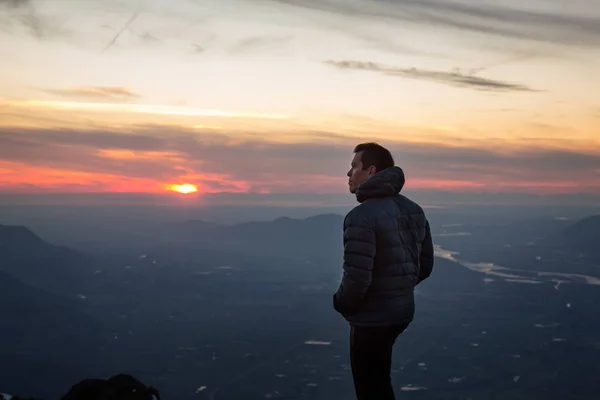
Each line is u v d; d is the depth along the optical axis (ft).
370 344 16.01
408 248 15.98
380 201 15.96
